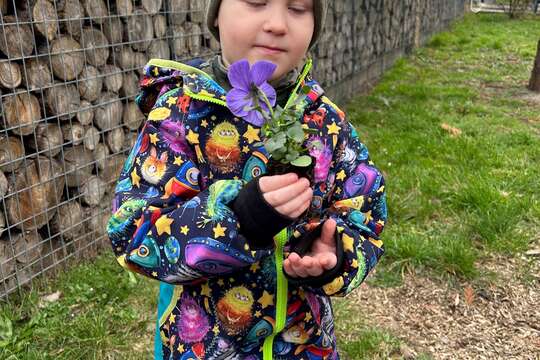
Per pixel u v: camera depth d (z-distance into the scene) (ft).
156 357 4.50
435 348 8.36
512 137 16.87
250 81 3.06
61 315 8.29
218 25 4.00
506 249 10.56
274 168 3.17
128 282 9.14
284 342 4.03
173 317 4.12
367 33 25.30
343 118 4.12
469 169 14.11
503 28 48.26
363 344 8.11
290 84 3.88
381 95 23.04
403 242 10.33
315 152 3.76
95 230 10.31
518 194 12.78
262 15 3.56
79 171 9.99
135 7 10.94
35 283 9.03
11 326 7.91
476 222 11.22
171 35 11.84
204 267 3.31
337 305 9.07
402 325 8.80
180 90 3.87
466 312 9.12
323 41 19.61
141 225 3.46
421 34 38.96
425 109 20.42
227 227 3.23
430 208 11.81
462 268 9.82
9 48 8.46
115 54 10.58
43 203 9.29
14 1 8.34
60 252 9.75
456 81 26.43
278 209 3.05
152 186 3.65
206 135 3.72
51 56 9.18
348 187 4.02
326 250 3.56
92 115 10.11
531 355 8.27
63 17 9.32
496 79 26.66
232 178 3.74
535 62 24.16
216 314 3.89
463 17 57.72
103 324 8.09
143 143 3.79
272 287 3.83
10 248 8.86
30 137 9.13
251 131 3.72
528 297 9.46
